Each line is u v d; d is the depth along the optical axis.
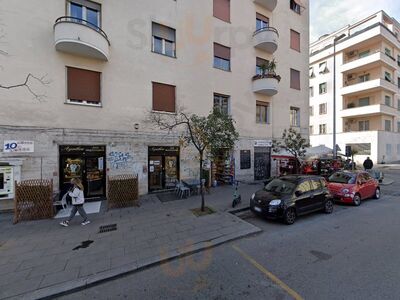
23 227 6.82
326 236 6.10
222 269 4.43
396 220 7.50
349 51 29.75
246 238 6.03
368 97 28.61
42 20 8.91
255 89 14.95
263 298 3.51
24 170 8.58
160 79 11.55
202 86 12.95
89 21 10.05
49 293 3.73
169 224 6.91
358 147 28.30
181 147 12.06
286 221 7.00
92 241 5.73
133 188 9.08
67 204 9.01
